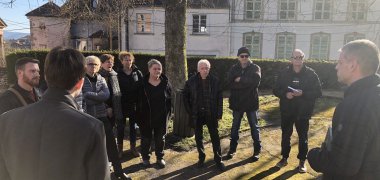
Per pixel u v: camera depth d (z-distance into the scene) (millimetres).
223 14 25219
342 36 24703
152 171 4773
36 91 3318
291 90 4637
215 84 4816
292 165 5039
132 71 5184
